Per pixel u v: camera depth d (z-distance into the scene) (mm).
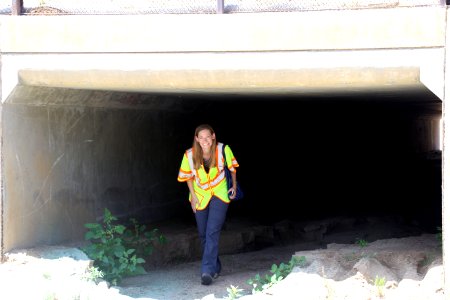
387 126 17875
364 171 16016
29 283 5531
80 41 5980
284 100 9914
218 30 5730
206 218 6668
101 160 7762
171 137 9406
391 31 5398
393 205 12117
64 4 6133
